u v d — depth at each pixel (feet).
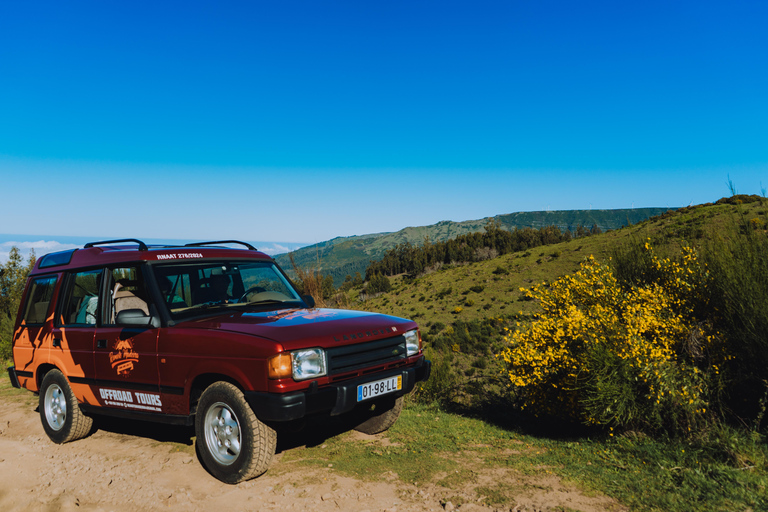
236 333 12.51
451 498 11.07
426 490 11.62
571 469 12.99
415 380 14.69
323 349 12.28
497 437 17.22
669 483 11.48
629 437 15.96
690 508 9.98
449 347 108.06
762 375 15.01
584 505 10.44
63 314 17.54
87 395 16.28
